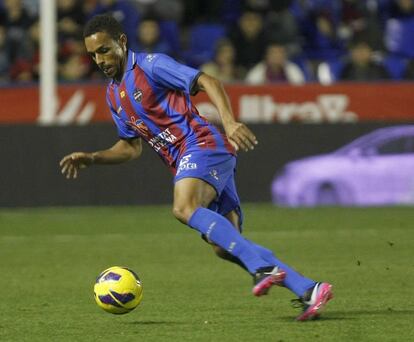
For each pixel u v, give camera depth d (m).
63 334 24.00
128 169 57.25
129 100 25.41
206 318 26.08
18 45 69.94
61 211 55.91
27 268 37.31
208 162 24.59
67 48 68.94
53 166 56.66
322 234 46.28
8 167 56.56
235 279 33.94
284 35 70.56
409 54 75.56
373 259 38.56
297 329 23.95
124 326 25.02
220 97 23.48
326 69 69.62
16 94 62.72
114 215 54.06
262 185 57.28
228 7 77.31
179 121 25.05
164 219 52.31
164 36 70.06
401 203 57.50
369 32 70.00
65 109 62.53
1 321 26.05
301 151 57.19
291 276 23.80
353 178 57.19
